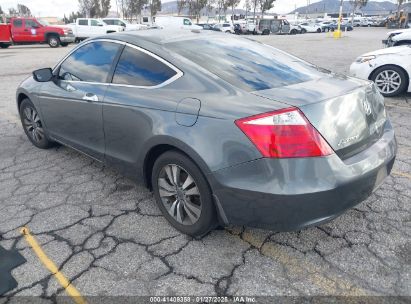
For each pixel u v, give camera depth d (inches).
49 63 536.7
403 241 107.8
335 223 117.2
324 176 87.4
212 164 94.0
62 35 877.2
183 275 97.3
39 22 862.5
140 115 112.7
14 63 546.6
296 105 88.7
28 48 866.1
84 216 125.0
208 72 106.8
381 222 117.1
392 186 139.1
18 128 223.0
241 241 110.1
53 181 150.9
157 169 113.2
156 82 114.3
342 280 94.2
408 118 222.7
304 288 92.1
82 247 109.0
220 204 97.1
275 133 86.2
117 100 121.1
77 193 140.6
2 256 105.6
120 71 126.8
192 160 100.7
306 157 86.4
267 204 88.7
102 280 96.0
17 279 97.0
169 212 115.3
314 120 88.7
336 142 91.5
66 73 152.8
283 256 103.4
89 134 139.9
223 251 106.0
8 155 180.1
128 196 137.6
